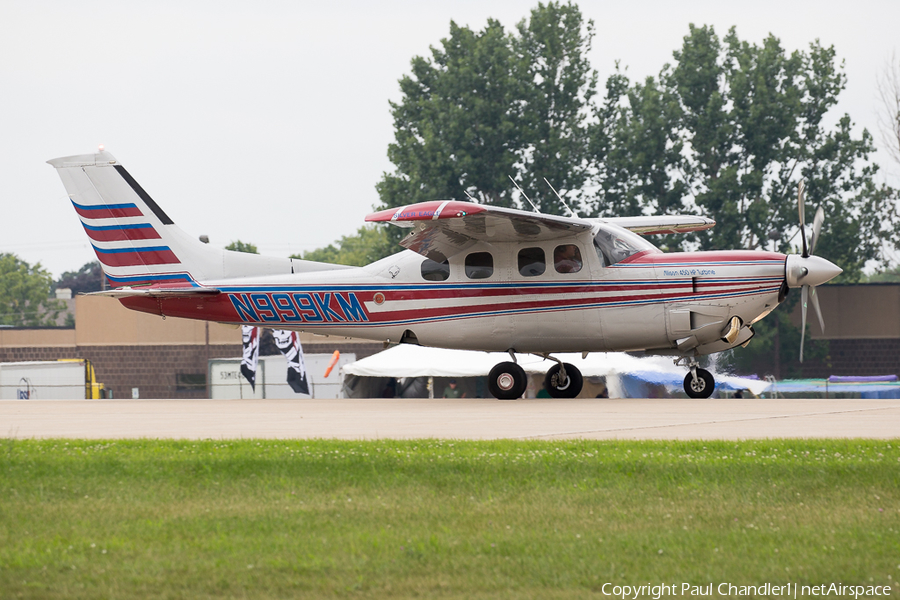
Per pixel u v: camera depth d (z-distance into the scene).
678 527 21.64
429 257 59.62
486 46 194.38
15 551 19.78
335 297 61.50
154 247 64.62
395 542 20.42
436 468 27.88
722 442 32.50
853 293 173.88
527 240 57.31
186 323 181.50
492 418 45.81
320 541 20.52
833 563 19.02
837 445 31.62
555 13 199.88
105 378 182.12
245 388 140.12
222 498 24.84
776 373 170.88
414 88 199.12
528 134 188.12
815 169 189.12
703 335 55.59
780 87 193.62
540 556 19.47
